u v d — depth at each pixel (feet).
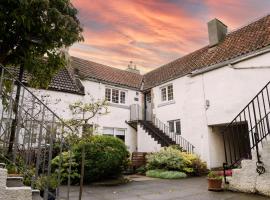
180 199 21.40
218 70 43.75
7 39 18.33
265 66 36.22
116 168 33.09
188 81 50.14
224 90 42.01
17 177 14.61
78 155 29.84
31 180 14.94
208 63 46.73
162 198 22.12
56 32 18.47
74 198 22.26
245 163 23.36
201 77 47.03
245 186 22.94
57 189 15.93
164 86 57.36
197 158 41.75
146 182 32.50
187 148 47.60
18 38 18.56
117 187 28.58
